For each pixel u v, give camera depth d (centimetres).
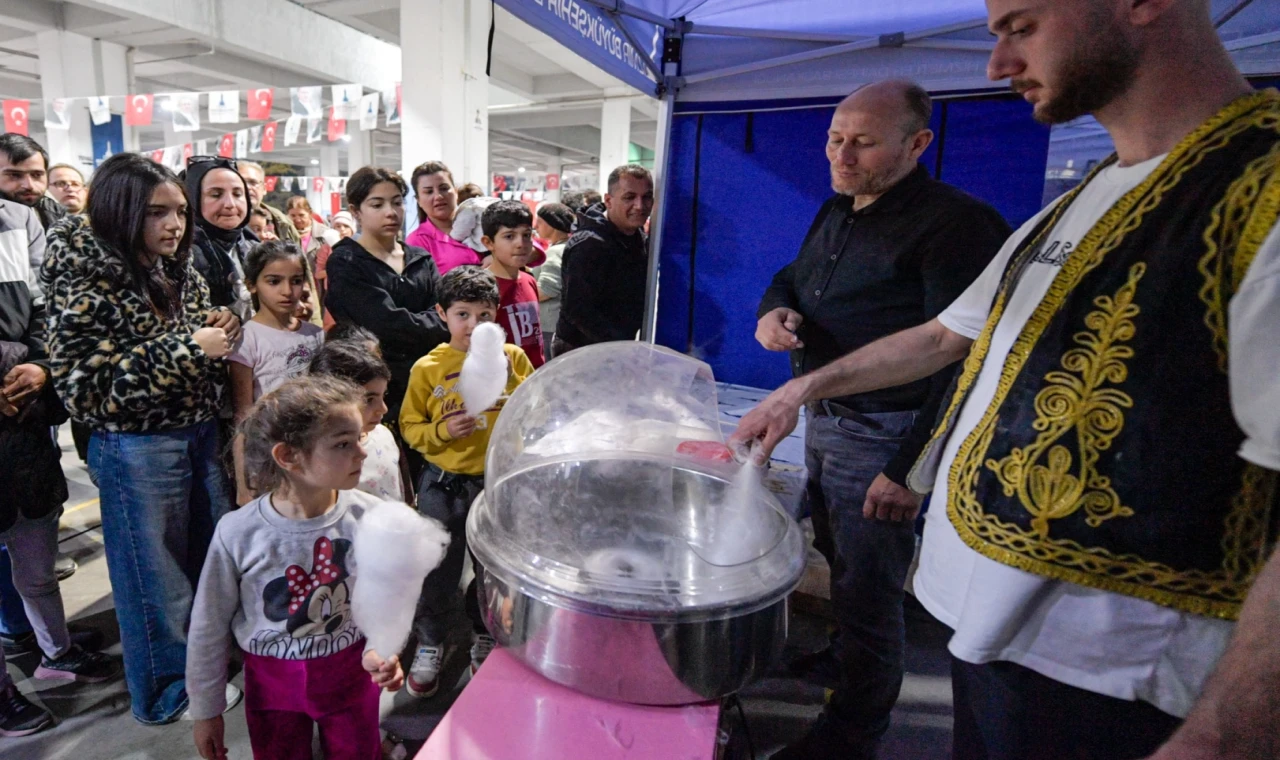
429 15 534
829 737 162
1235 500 62
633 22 262
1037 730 78
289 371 194
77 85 890
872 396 152
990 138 262
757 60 289
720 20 290
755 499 92
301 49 865
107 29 856
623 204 278
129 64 929
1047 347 74
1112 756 74
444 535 102
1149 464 66
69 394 155
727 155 310
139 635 176
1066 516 71
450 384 192
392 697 198
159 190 158
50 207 274
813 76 279
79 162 902
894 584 152
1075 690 74
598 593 74
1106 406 68
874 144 143
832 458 156
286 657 132
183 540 177
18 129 785
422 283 239
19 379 173
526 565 80
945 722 198
